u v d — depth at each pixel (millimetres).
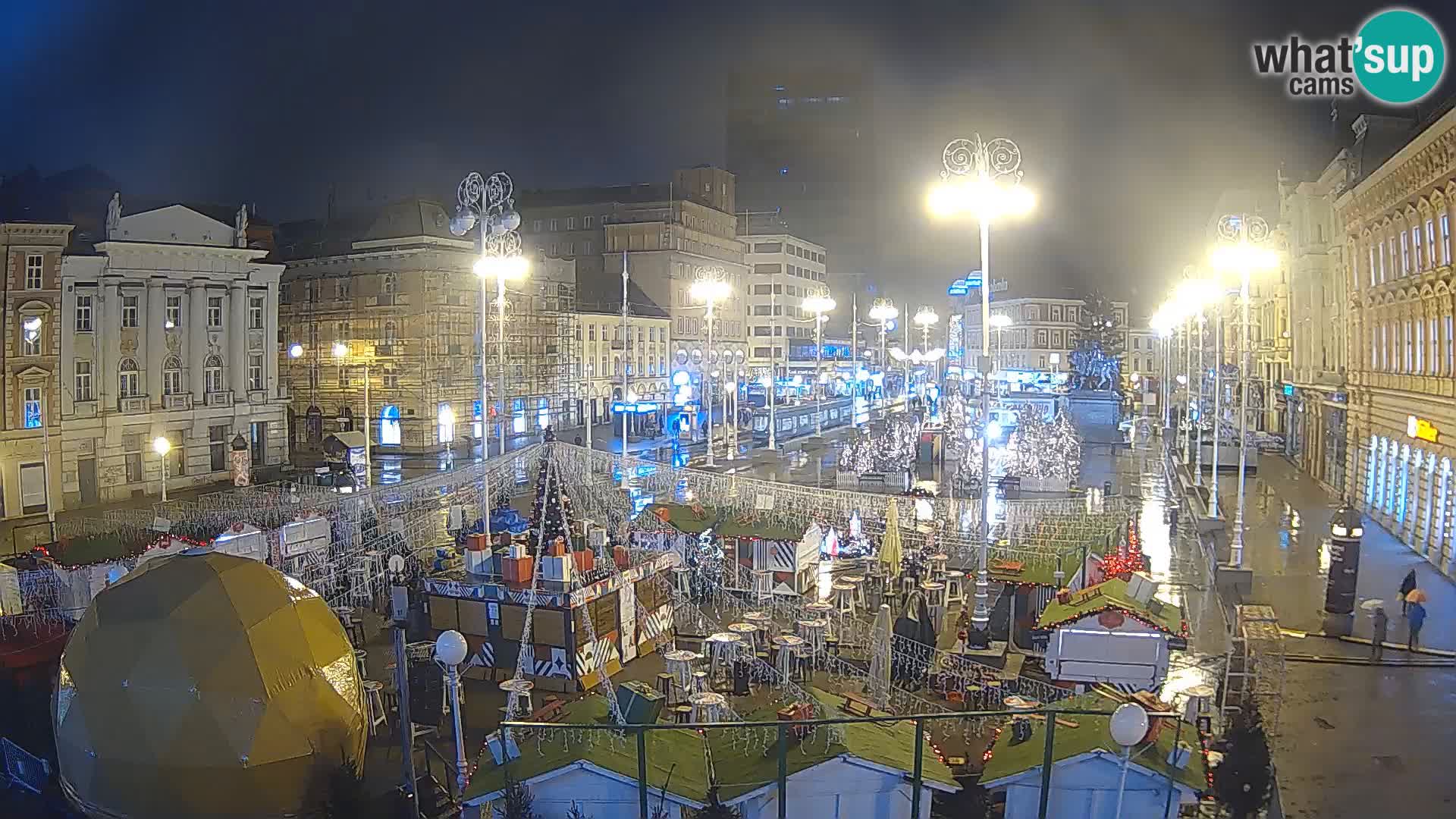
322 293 80438
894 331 199250
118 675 16656
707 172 134375
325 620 18453
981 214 26969
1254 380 84875
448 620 24781
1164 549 39625
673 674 21359
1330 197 60094
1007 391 97438
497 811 15164
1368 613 28719
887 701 21078
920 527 37875
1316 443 60469
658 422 88000
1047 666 21078
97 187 63750
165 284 59125
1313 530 43562
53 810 17453
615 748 15188
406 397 76688
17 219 51250
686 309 119562
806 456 72625
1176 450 72250
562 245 122125
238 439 58312
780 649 24016
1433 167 37844
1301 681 23922
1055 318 151000
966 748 19531
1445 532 35281
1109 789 15031
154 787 16406
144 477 57594
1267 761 15891
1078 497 49844
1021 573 27312
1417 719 21406
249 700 16484
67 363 53375
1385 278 44875
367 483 56938
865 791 14617
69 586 26828
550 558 24312
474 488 49375
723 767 15273
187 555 18344
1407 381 40969
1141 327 152000
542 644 23719
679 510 34469
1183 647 21094
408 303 76500
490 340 81562
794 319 148000
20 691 22250
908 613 26000
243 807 16422
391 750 20000
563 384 93125
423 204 79312
